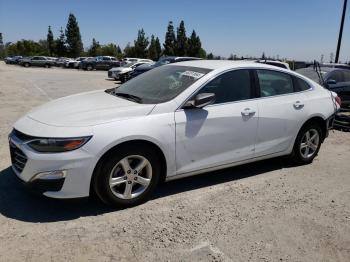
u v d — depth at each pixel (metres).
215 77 4.58
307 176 5.32
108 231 3.59
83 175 3.68
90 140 3.66
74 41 77.25
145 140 3.96
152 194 4.48
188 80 4.54
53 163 3.58
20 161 3.81
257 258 3.26
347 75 11.32
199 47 76.50
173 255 3.24
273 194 4.62
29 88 17.23
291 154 5.59
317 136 5.81
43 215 3.86
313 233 3.71
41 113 4.17
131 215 3.93
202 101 4.19
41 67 47.97
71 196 3.70
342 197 4.62
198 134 4.35
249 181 5.04
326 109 5.73
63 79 24.64
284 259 3.26
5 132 7.23
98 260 3.13
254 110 4.85
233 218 3.95
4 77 24.78
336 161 6.10
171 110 4.20
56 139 3.59
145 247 3.35
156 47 83.12
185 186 4.77
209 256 3.25
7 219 3.74
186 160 4.35
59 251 3.24
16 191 4.39
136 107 4.09
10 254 3.16
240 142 4.79
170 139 4.14
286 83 5.43
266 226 3.81
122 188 4.04
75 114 3.96
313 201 4.47
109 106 4.18
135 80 5.28
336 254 3.37
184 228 3.70
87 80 24.19
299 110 5.39
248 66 4.98
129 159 3.98
